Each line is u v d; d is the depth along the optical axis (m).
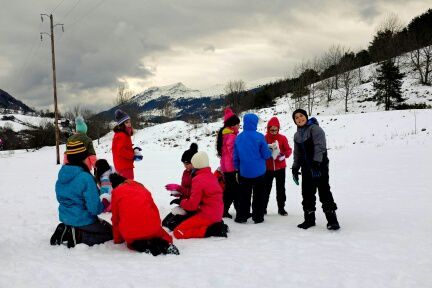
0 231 6.16
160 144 37.94
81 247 5.07
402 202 7.51
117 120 7.44
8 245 5.34
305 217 6.07
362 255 4.59
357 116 29.48
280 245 5.09
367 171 12.18
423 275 3.94
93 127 59.75
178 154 27.08
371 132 24.45
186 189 6.31
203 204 5.73
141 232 4.85
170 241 5.17
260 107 61.34
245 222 6.59
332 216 5.78
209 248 5.05
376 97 44.91
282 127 33.69
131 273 4.08
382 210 6.97
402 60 56.91
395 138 21.31
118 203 5.03
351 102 45.94
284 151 7.29
